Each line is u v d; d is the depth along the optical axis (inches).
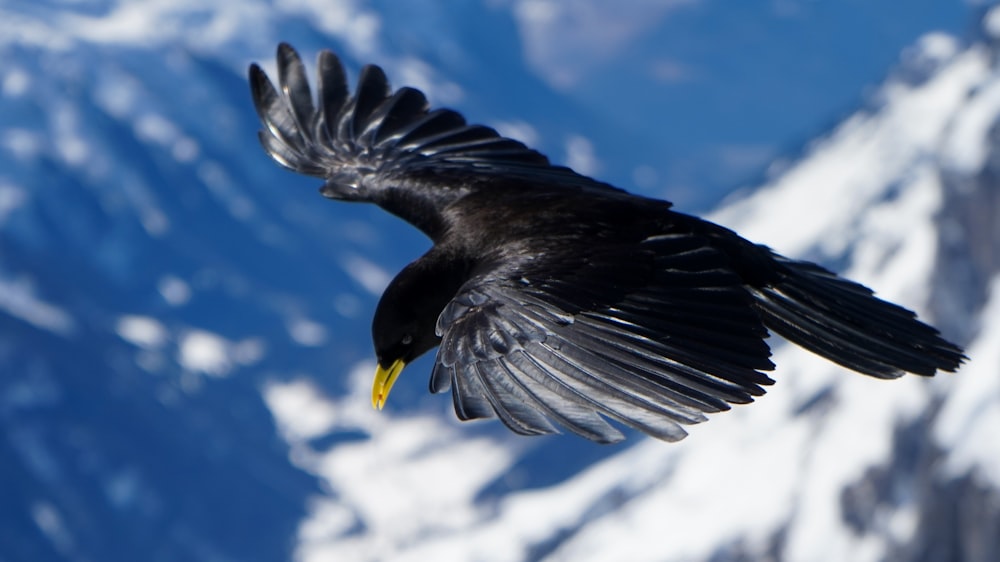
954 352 171.0
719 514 4188.0
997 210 3243.1
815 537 3467.0
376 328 166.1
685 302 147.3
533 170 196.7
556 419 133.0
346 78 217.0
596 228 161.3
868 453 3316.9
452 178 189.0
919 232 4606.3
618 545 4633.4
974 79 3661.4
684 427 130.4
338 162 205.3
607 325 143.9
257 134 213.0
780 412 4318.4
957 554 2422.5
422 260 167.8
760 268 171.9
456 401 138.6
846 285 178.9
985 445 2432.3
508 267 155.3
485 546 5698.8
